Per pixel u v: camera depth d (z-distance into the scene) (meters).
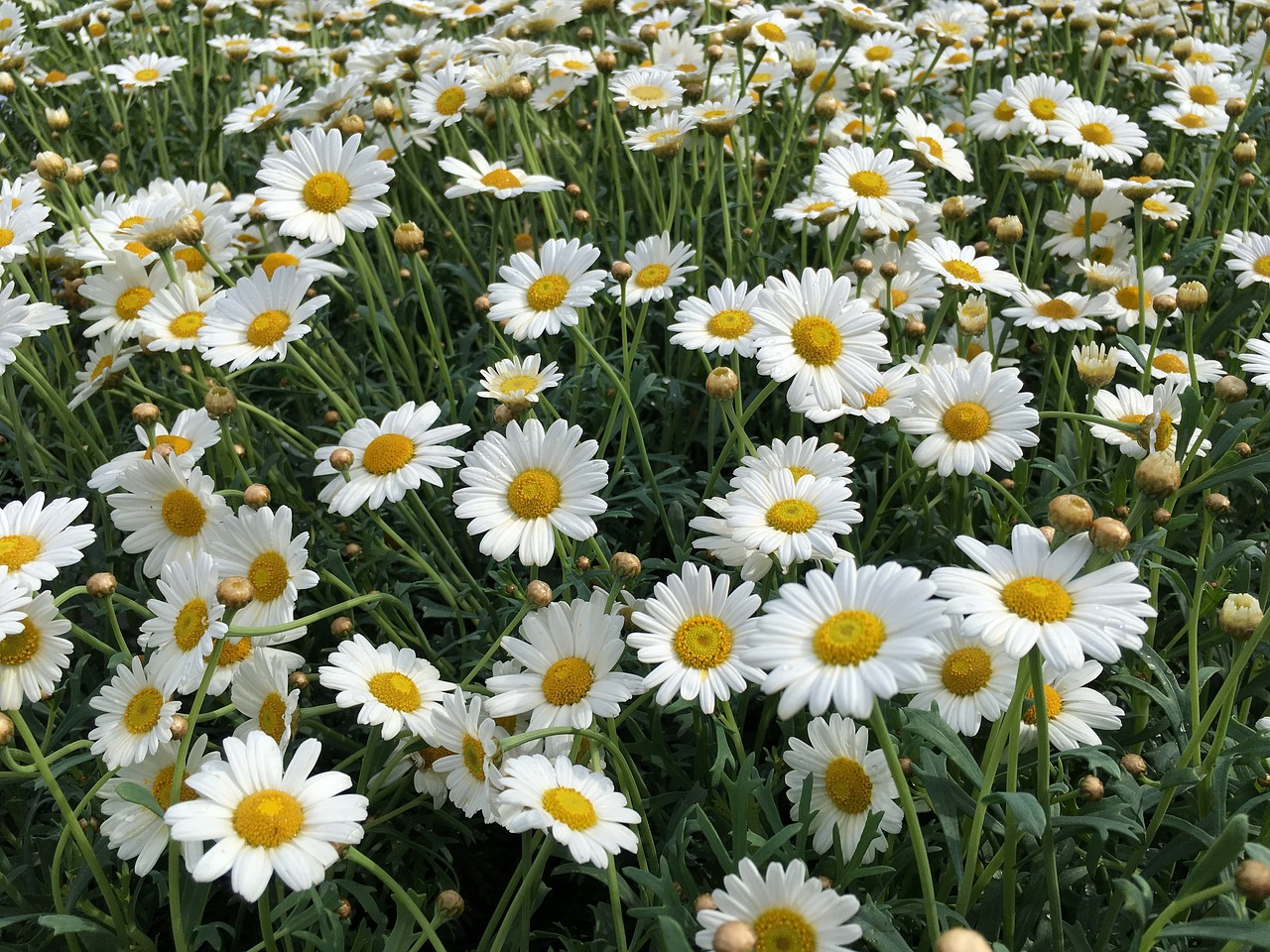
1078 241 0.56
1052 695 0.34
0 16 0.77
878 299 0.52
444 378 0.48
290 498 0.48
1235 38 0.80
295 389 0.55
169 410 0.53
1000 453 0.38
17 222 0.48
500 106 0.63
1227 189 0.63
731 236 0.60
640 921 0.33
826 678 0.26
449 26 0.80
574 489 0.36
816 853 0.35
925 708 0.34
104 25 0.83
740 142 0.66
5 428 0.52
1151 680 0.39
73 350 0.55
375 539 0.42
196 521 0.39
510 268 0.45
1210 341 0.53
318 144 0.48
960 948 0.23
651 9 0.80
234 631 0.32
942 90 0.79
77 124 0.77
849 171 0.50
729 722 0.34
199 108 0.83
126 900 0.35
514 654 0.34
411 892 0.33
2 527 0.36
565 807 0.30
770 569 0.37
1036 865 0.33
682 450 0.55
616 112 0.70
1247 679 0.41
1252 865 0.25
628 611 0.35
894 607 0.26
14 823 0.42
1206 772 0.33
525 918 0.33
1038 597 0.27
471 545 0.49
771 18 0.68
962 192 0.69
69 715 0.37
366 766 0.35
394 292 0.64
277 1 0.82
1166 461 0.30
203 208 0.54
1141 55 0.73
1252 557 0.43
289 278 0.43
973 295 0.47
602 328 0.58
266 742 0.30
